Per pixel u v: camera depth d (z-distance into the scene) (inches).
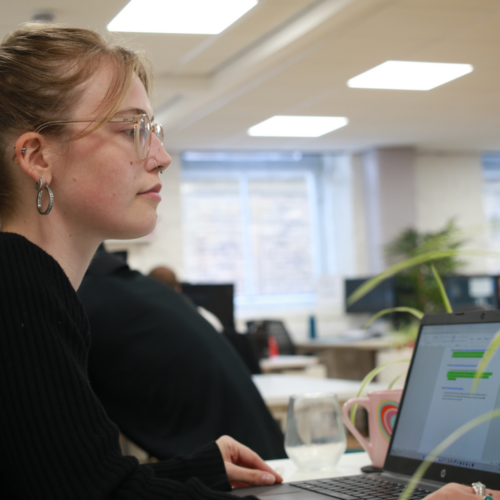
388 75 216.2
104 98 36.1
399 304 307.0
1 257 33.4
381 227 333.7
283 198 350.9
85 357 35.7
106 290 71.8
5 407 30.8
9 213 37.2
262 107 247.4
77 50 36.5
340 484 44.1
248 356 156.3
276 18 169.9
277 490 44.3
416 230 329.1
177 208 321.1
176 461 44.8
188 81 216.4
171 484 33.1
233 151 331.3
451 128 299.4
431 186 356.2
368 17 163.6
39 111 35.7
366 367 297.1
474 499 34.2
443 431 42.3
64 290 34.7
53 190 36.4
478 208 363.3
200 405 67.1
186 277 332.5
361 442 51.1
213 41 183.8
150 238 304.8
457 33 177.6
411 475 43.4
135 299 71.6
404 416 46.1
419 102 250.4
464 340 43.6
